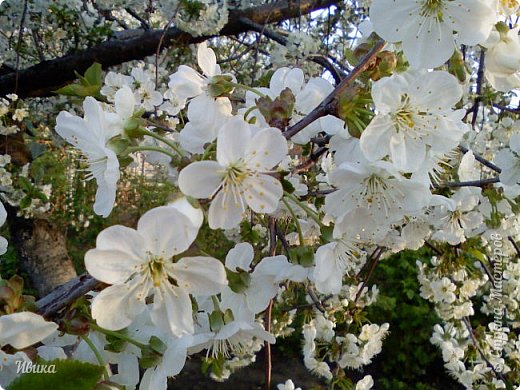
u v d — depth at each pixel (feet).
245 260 0.45
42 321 0.33
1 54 1.39
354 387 0.92
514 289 1.05
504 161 0.75
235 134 0.36
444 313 1.10
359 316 0.97
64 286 0.41
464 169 0.77
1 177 1.27
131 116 0.43
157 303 0.37
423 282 1.12
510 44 0.49
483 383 1.07
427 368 2.16
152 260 0.36
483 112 1.24
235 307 0.45
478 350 1.06
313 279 0.45
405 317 2.15
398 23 0.43
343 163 0.45
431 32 0.43
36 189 1.20
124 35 1.42
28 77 1.33
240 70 1.67
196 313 0.45
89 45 1.30
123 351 0.44
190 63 1.45
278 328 1.07
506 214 0.83
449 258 0.99
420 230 0.79
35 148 1.46
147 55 1.33
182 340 0.41
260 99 0.44
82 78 0.54
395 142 0.42
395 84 0.41
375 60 0.44
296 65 1.13
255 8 1.31
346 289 0.99
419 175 0.46
